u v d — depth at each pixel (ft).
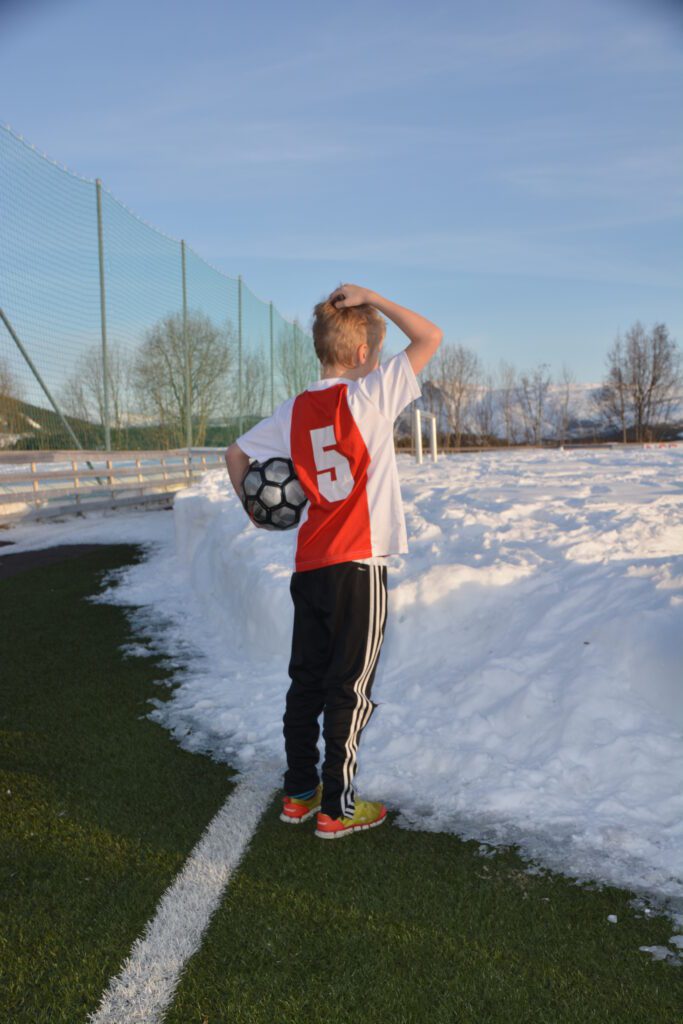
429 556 13.65
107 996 5.46
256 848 7.46
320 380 7.70
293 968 5.69
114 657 14.79
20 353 44.65
